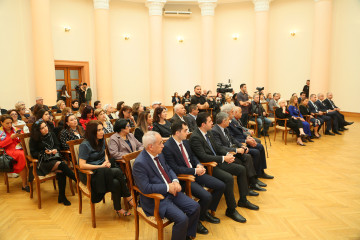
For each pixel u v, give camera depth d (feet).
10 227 9.08
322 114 23.08
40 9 24.63
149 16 34.58
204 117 10.36
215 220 9.37
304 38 33.12
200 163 9.65
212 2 34.47
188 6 37.60
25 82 26.48
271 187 12.26
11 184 12.87
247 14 36.35
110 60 32.14
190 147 10.05
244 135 13.66
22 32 26.00
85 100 30.42
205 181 9.36
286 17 34.14
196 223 7.96
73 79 32.89
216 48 38.01
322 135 22.85
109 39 31.76
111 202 11.03
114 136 10.64
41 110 13.51
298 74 33.99
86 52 32.73
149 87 37.83
